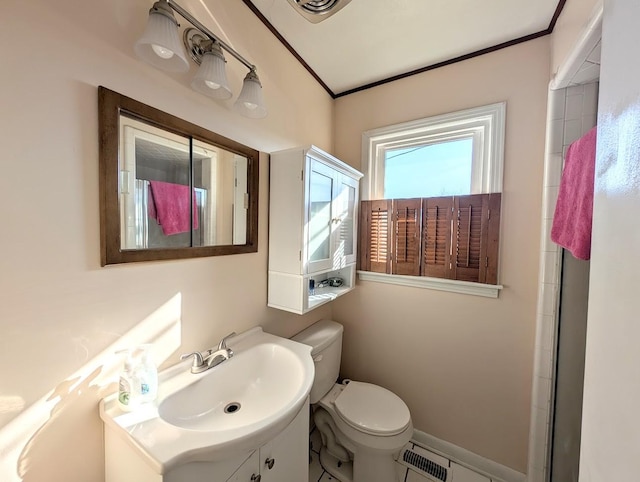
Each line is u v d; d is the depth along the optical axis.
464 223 1.35
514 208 1.25
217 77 0.84
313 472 1.34
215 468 0.63
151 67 0.77
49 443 0.61
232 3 1.01
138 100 0.74
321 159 1.25
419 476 1.32
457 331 1.40
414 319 1.52
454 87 1.38
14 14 0.54
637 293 0.32
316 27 1.19
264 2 1.08
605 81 0.42
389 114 1.57
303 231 1.14
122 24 0.70
